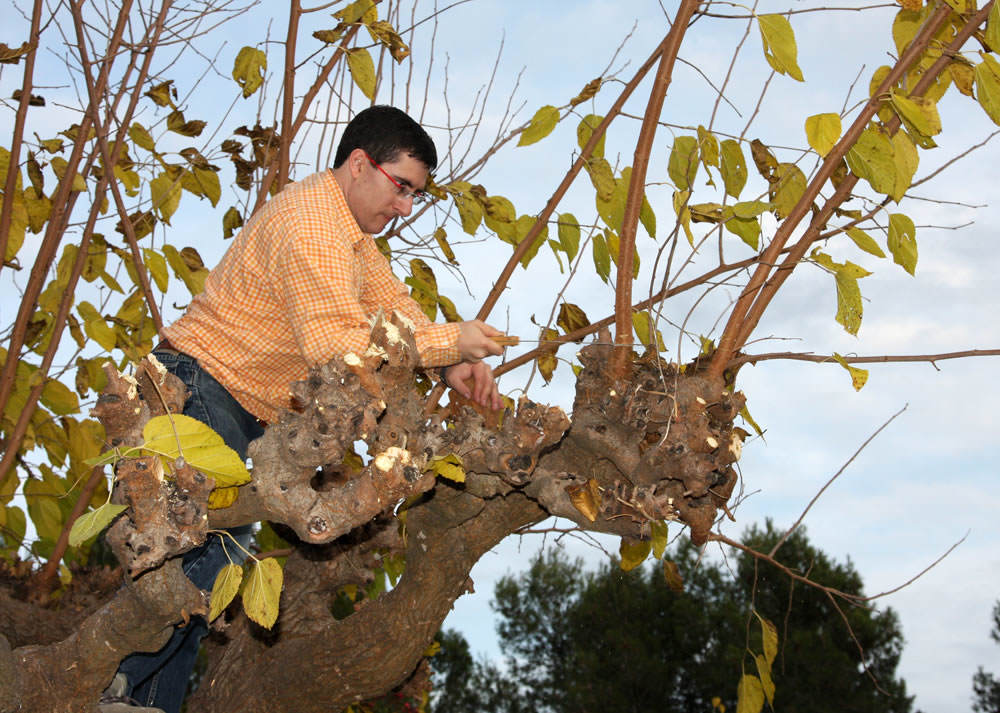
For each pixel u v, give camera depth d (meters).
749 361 2.27
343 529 1.83
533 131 3.00
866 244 2.45
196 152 3.69
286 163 3.50
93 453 3.86
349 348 2.05
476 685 19.78
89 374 3.82
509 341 2.17
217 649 3.00
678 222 2.34
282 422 1.83
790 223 2.31
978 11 2.34
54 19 3.37
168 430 1.75
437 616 2.46
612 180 2.95
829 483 2.42
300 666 2.60
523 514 2.32
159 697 2.38
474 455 2.07
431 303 3.71
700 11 2.41
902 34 2.45
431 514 2.30
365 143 2.47
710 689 15.79
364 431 1.80
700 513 2.18
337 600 10.51
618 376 2.13
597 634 17.78
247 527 2.41
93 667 1.96
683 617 16.89
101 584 3.56
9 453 3.45
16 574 3.63
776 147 2.55
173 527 1.75
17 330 3.39
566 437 2.17
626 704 16.25
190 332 2.42
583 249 2.81
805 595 16.31
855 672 15.18
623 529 2.12
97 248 3.76
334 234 2.28
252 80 3.66
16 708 1.93
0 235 3.34
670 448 2.04
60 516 3.95
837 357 2.24
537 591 20.42
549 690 19.02
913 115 2.24
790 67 2.28
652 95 2.26
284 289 2.21
